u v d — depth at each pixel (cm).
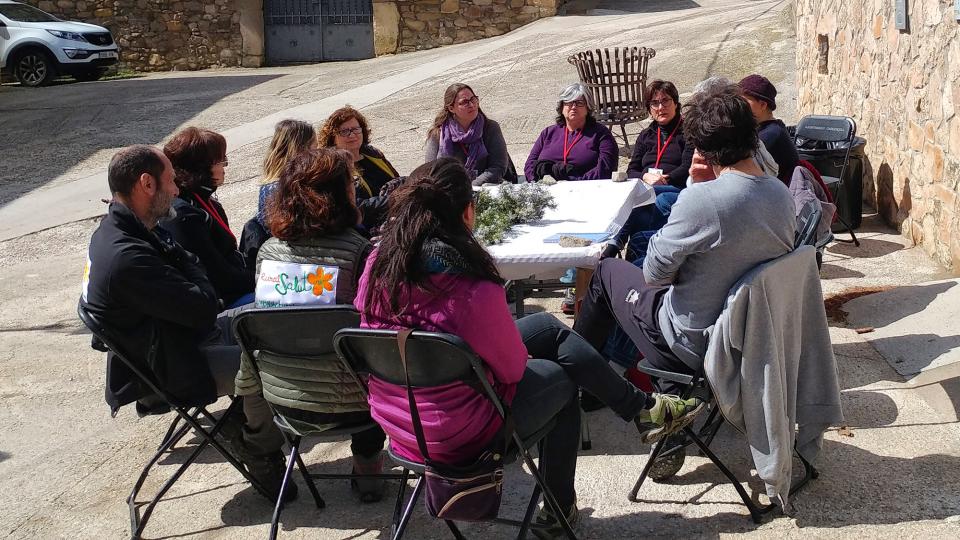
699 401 316
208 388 331
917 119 584
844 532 300
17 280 681
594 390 299
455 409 259
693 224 295
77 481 380
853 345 448
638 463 358
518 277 372
